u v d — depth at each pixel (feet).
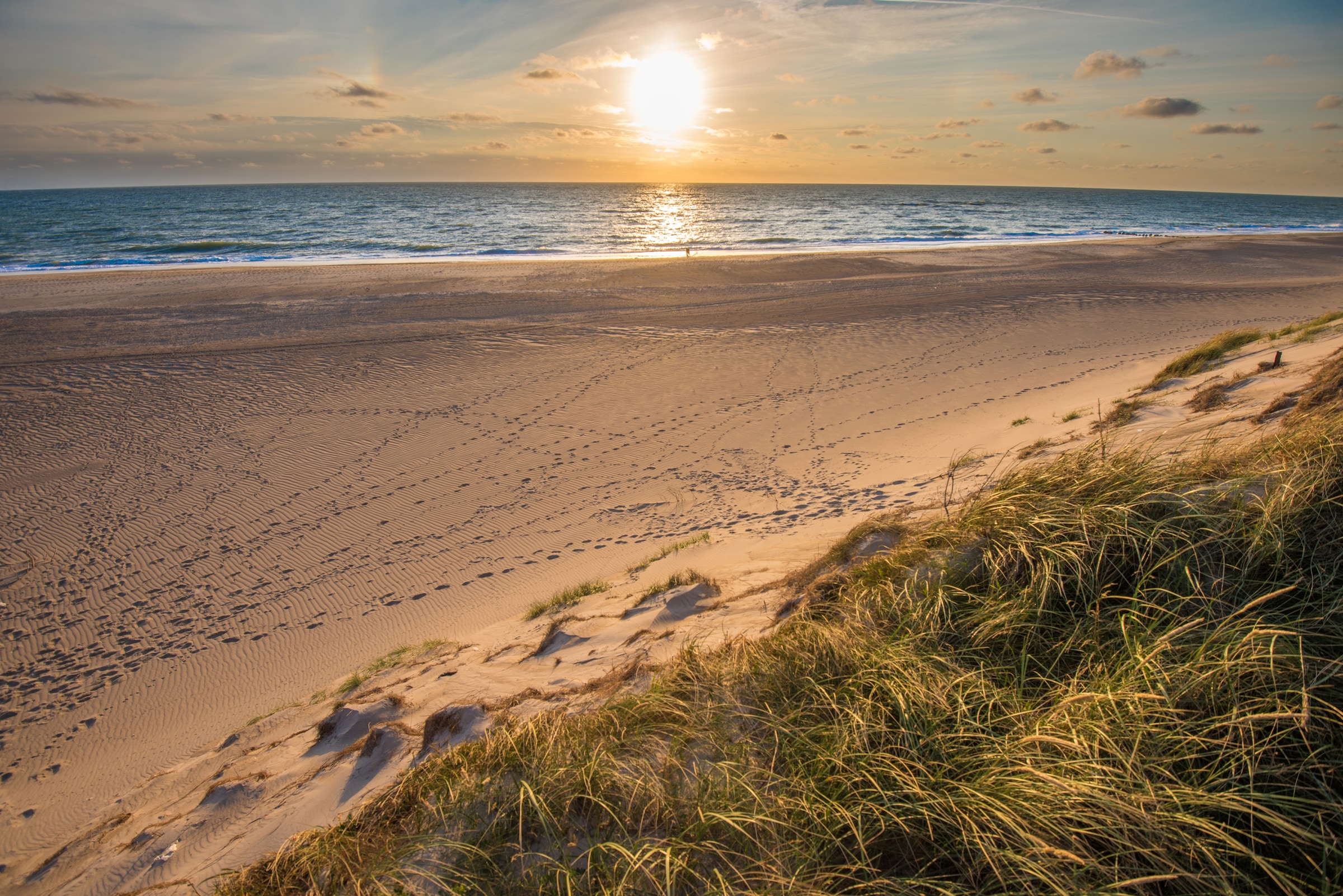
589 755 8.34
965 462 27.89
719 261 116.67
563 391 47.29
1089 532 10.09
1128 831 6.07
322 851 8.52
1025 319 65.72
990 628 9.30
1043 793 6.48
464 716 11.93
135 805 14.97
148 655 23.09
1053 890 5.81
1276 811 6.03
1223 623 7.84
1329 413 12.91
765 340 59.82
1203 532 9.33
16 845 15.15
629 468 35.06
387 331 64.18
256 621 24.54
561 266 110.22
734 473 33.58
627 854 6.59
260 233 185.37
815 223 238.07
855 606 10.95
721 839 7.04
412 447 38.73
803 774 7.59
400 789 9.21
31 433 40.93
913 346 56.75
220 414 43.86
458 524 30.45
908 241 175.01
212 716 19.67
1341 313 37.93
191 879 10.00
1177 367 37.58
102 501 33.30
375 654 21.65
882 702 8.36
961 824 6.50
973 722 7.74
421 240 170.40
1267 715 6.33
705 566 21.15
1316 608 7.88
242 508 32.55
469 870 7.16
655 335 62.34
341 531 30.40
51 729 19.98
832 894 6.19
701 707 9.15
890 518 16.49
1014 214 293.84
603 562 25.55
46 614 25.44
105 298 81.15
